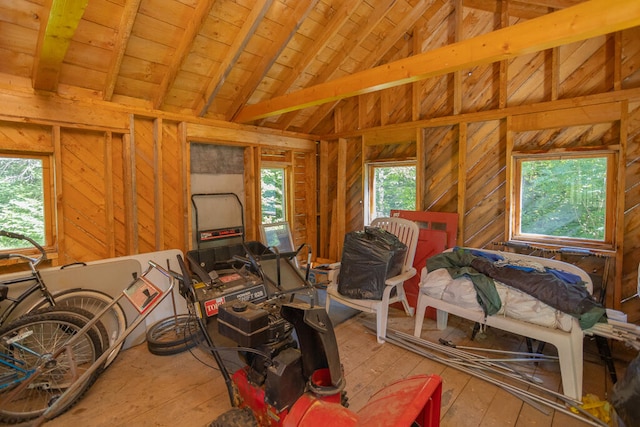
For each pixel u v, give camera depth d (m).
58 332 2.19
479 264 2.61
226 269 3.57
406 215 3.92
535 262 2.64
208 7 2.58
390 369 2.42
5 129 2.53
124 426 1.87
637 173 2.71
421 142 3.86
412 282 3.49
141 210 3.31
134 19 2.44
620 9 1.63
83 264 2.63
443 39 3.71
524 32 1.93
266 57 3.35
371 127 4.36
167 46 2.87
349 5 3.18
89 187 2.99
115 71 2.73
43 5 2.15
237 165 4.19
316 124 4.80
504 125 3.36
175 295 3.17
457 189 3.73
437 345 2.69
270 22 3.08
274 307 1.79
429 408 1.21
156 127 3.30
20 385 1.86
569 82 2.98
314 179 5.04
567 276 2.37
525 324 2.23
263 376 1.56
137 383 2.27
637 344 1.92
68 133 2.84
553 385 2.24
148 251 3.38
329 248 5.13
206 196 3.87
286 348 1.57
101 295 2.58
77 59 2.61
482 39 2.10
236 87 3.63
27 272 2.37
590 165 2.95
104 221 3.09
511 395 2.14
